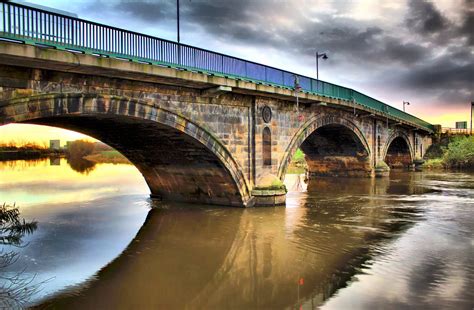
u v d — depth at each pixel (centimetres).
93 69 1303
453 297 989
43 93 1273
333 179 3959
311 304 980
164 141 1966
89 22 1352
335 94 3033
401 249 1420
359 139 3747
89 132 2044
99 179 3975
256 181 2192
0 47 1062
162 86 1648
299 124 2597
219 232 1708
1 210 1872
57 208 2241
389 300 979
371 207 2295
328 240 1558
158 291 1089
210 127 1886
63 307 977
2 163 7094
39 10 1216
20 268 1241
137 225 1841
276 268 1255
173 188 2448
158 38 1581
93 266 1283
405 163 5631
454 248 1427
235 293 1073
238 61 1989
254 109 2144
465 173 4728
